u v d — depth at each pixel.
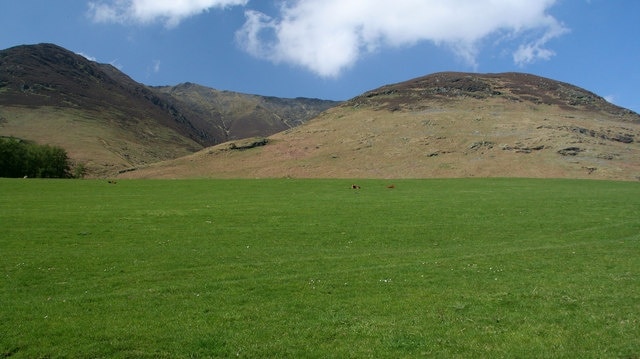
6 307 19.52
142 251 30.62
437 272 25.50
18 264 26.50
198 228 39.53
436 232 38.41
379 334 16.84
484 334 16.78
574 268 26.36
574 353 15.31
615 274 24.72
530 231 39.00
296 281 23.64
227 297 21.08
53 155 129.12
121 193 65.12
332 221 43.19
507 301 20.22
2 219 41.47
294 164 150.00
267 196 63.12
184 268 26.41
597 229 39.53
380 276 24.64
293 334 16.92
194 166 158.62
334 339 16.56
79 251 30.41
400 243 34.47
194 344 16.12
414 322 17.95
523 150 137.50
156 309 19.45
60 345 15.94
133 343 16.17
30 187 69.19
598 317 18.12
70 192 64.94
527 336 16.56
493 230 39.34
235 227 40.16
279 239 35.41
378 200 58.62
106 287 22.67
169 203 55.00
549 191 70.12
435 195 64.38
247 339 16.52
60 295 21.42
